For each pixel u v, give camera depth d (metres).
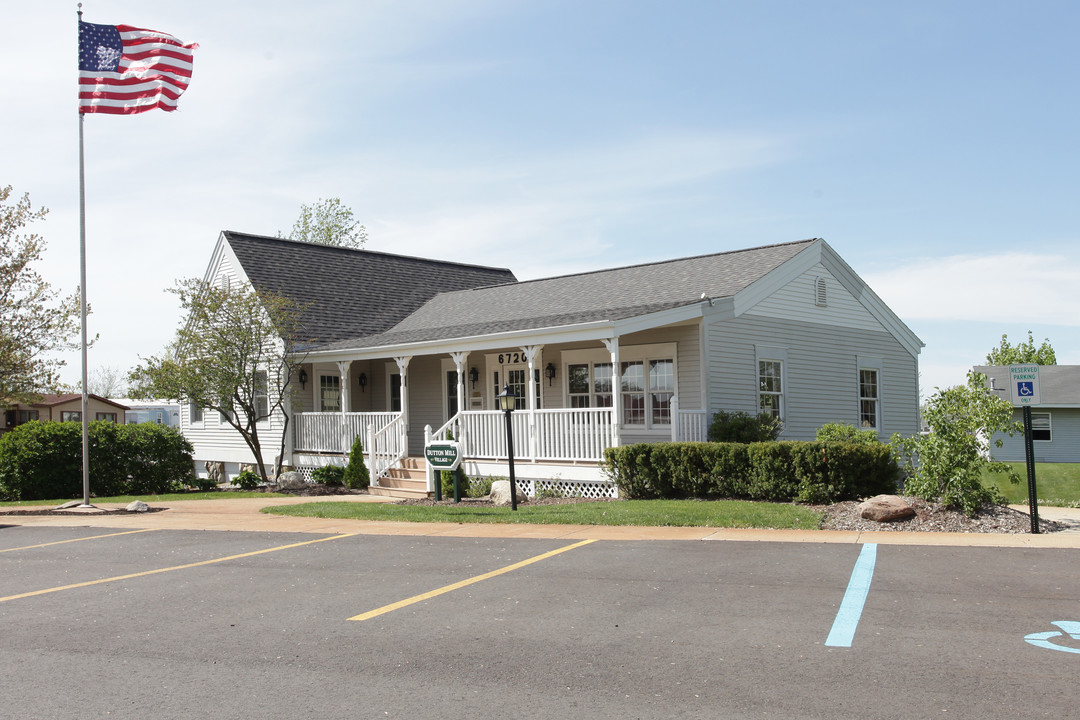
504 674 5.90
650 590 8.30
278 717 5.20
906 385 23.98
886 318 23.38
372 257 29.22
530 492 17.73
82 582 9.61
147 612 8.03
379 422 21.41
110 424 22.23
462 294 27.27
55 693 5.71
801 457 13.98
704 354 17.81
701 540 11.16
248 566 10.38
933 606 7.37
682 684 5.59
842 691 5.36
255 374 22.84
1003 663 5.83
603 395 19.61
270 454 24.44
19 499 20.59
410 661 6.26
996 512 12.26
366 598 8.39
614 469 16.11
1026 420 11.53
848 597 7.77
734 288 18.92
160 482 22.41
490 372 22.31
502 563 10.03
